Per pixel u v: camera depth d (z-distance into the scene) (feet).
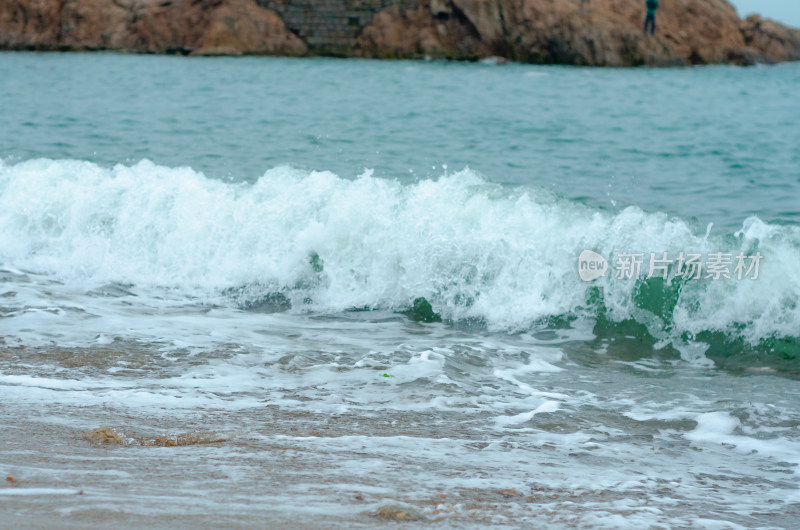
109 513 13.51
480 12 242.99
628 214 38.65
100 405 22.13
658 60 247.09
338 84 142.82
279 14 246.06
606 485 17.83
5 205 45.47
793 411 24.75
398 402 24.18
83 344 29.14
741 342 32.55
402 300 37.76
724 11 279.08
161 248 42.22
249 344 30.40
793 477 19.34
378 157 67.77
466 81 157.48
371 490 15.99
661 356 31.81
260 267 40.27
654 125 93.86
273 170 45.21
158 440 19.13
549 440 21.43
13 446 17.78
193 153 67.97
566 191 56.03
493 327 35.14
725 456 20.98
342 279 38.99
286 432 20.61
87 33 243.81
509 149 74.33
